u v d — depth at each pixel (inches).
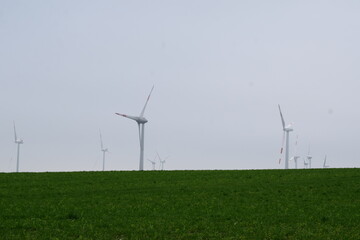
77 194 1352.1
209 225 970.7
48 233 885.2
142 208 1149.1
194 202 1242.6
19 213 1063.6
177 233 900.0
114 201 1243.2
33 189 1413.6
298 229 941.8
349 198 1323.8
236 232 911.7
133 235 876.0
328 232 925.2
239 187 1504.7
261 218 1044.5
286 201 1267.2
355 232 921.5
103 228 931.3
